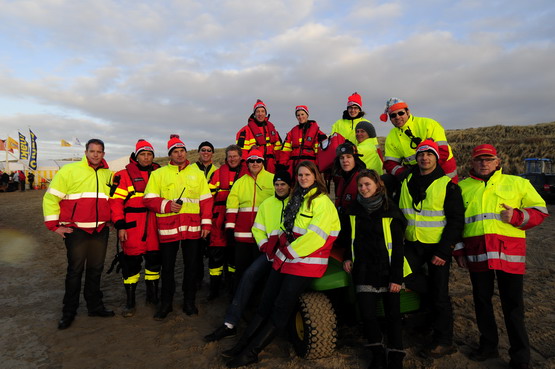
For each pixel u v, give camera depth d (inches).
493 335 145.1
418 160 149.4
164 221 190.1
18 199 962.7
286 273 146.5
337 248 165.8
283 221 156.1
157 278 212.7
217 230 221.6
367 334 140.4
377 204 139.6
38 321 193.5
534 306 199.8
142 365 148.9
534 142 1385.3
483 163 143.7
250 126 268.8
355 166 169.2
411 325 159.6
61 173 182.1
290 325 158.6
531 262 288.4
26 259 340.2
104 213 190.2
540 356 148.8
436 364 143.2
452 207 143.4
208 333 177.9
